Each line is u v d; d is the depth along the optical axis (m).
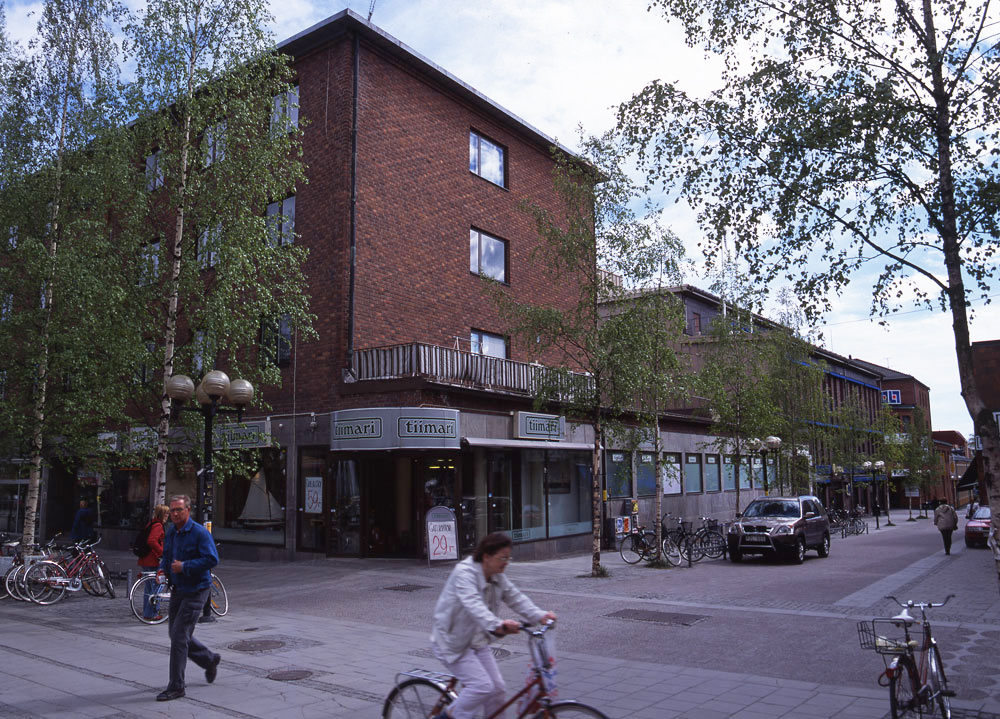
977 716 6.20
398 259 20.70
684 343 20.75
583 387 17.75
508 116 24.81
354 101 19.97
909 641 5.69
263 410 20.66
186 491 22.86
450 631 4.59
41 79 15.77
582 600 13.24
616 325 16.95
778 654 8.83
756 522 20.50
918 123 7.38
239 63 14.79
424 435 17.61
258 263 15.26
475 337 23.12
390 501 19.97
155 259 14.74
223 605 11.78
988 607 12.18
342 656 8.78
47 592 13.52
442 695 4.67
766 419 26.36
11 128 15.27
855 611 11.90
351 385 18.78
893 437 53.94
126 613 12.29
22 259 14.87
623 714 6.37
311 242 20.09
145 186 14.74
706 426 32.25
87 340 14.05
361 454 19.12
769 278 8.30
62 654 8.97
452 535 18.16
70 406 14.49
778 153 8.00
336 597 13.70
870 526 47.38
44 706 6.68
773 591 14.39
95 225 14.54
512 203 25.14
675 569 18.81
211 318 13.66
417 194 21.58
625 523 23.73
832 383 57.72
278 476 20.33
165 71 14.25
